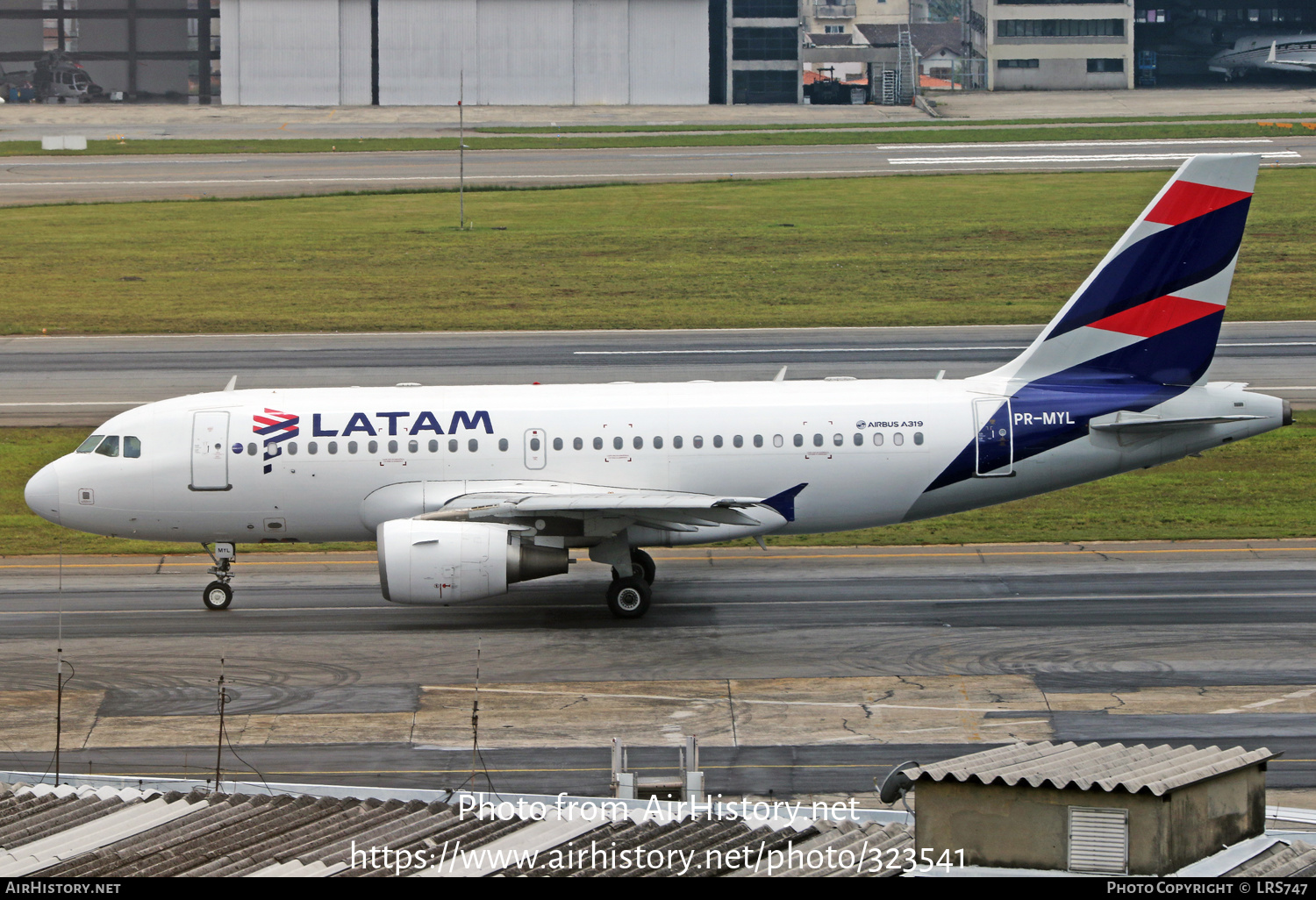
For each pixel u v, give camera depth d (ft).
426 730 380.78
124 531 505.25
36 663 443.73
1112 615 482.28
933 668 428.56
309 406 502.79
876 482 495.82
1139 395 499.51
